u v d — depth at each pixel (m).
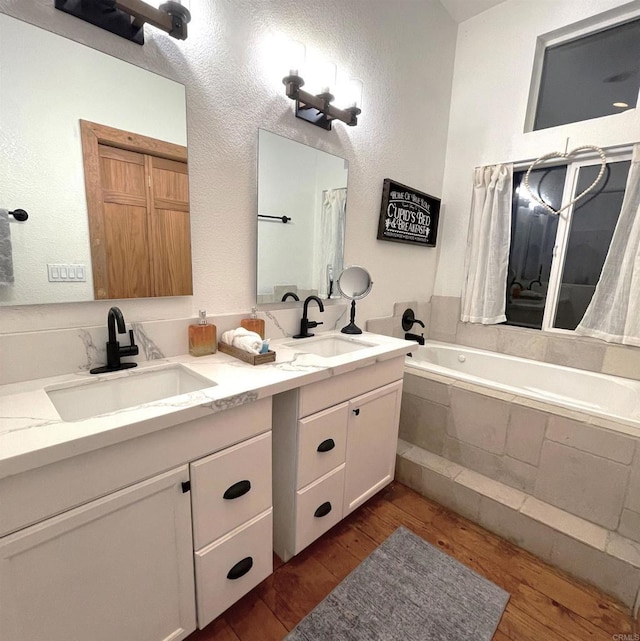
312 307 1.87
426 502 1.80
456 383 1.85
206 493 0.97
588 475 1.45
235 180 1.44
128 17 1.07
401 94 2.19
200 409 0.89
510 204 2.38
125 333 1.17
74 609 0.77
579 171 2.18
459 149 2.62
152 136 1.18
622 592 1.27
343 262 2.01
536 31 2.19
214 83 1.32
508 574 1.39
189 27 1.22
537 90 2.30
